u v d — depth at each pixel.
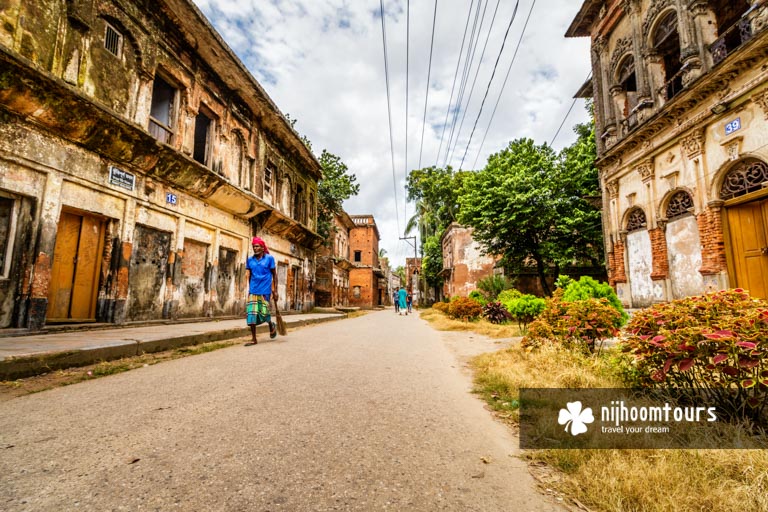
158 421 2.34
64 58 6.32
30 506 1.36
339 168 23.78
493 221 18.33
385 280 55.81
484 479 1.75
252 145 12.95
